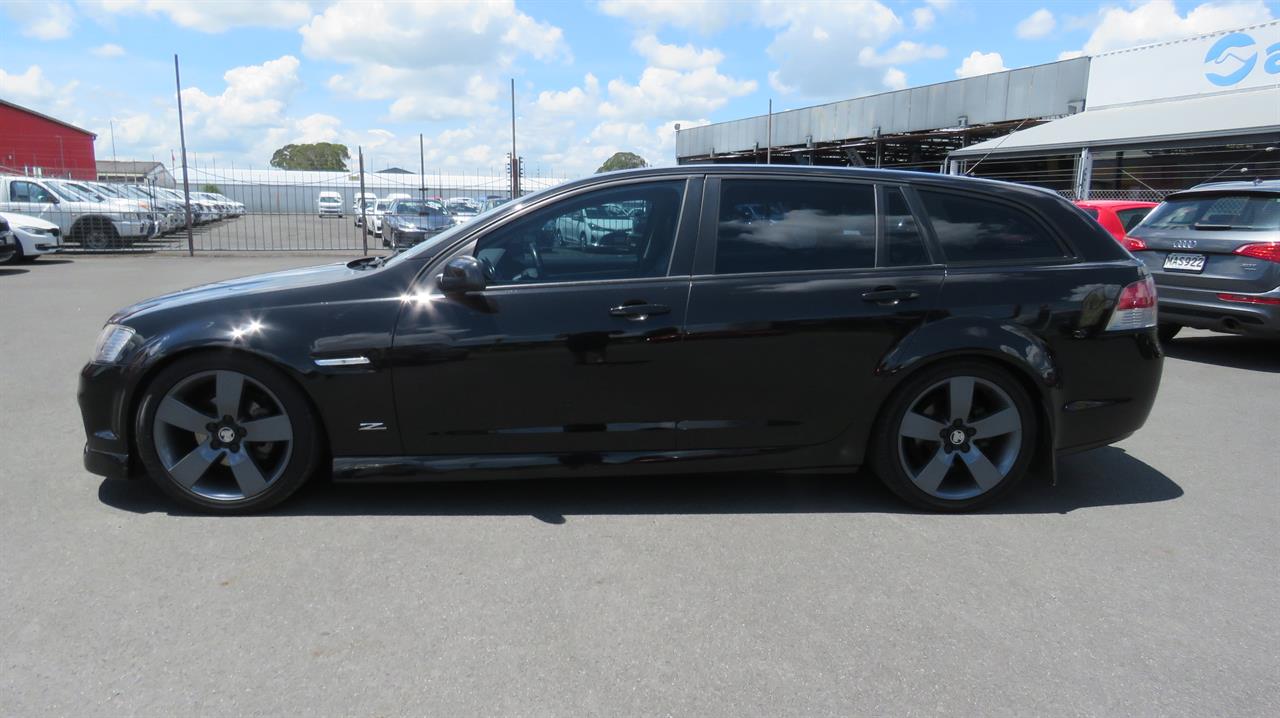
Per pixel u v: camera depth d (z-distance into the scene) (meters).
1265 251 7.18
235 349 3.52
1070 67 19.97
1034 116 21.12
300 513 3.70
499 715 2.29
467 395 3.63
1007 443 3.88
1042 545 3.52
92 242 18.97
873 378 3.76
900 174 3.95
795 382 3.75
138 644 2.60
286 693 2.37
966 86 23.05
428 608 2.87
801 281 3.74
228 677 2.44
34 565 3.13
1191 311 7.69
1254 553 3.46
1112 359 3.91
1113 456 4.84
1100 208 10.70
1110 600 3.02
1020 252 3.93
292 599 2.91
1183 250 7.79
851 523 3.73
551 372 3.64
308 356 3.54
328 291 3.67
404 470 3.67
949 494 3.87
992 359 3.80
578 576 3.13
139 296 11.38
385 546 3.37
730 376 3.71
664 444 3.76
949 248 3.88
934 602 2.99
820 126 29.55
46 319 9.19
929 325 3.75
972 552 3.43
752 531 3.61
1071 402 3.88
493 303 3.63
